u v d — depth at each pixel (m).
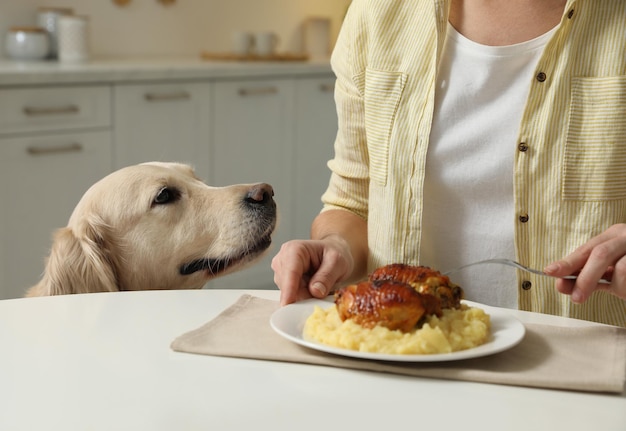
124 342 0.93
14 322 1.00
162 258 1.64
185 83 3.50
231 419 0.73
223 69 3.60
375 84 1.32
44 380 0.82
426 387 0.80
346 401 0.77
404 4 1.32
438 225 1.30
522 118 1.20
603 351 0.89
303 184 4.09
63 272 1.52
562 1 1.21
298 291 1.08
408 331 0.85
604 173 1.17
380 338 0.83
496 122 1.23
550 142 1.19
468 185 1.25
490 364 0.85
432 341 0.82
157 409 0.75
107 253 1.57
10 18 3.67
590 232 1.19
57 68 3.12
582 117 1.18
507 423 0.73
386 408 0.76
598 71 1.17
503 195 1.25
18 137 3.01
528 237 1.23
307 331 0.89
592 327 0.97
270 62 3.97
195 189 1.70
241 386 0.80
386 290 0.85
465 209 1.27
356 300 0.86
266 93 3.81
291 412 0.75
